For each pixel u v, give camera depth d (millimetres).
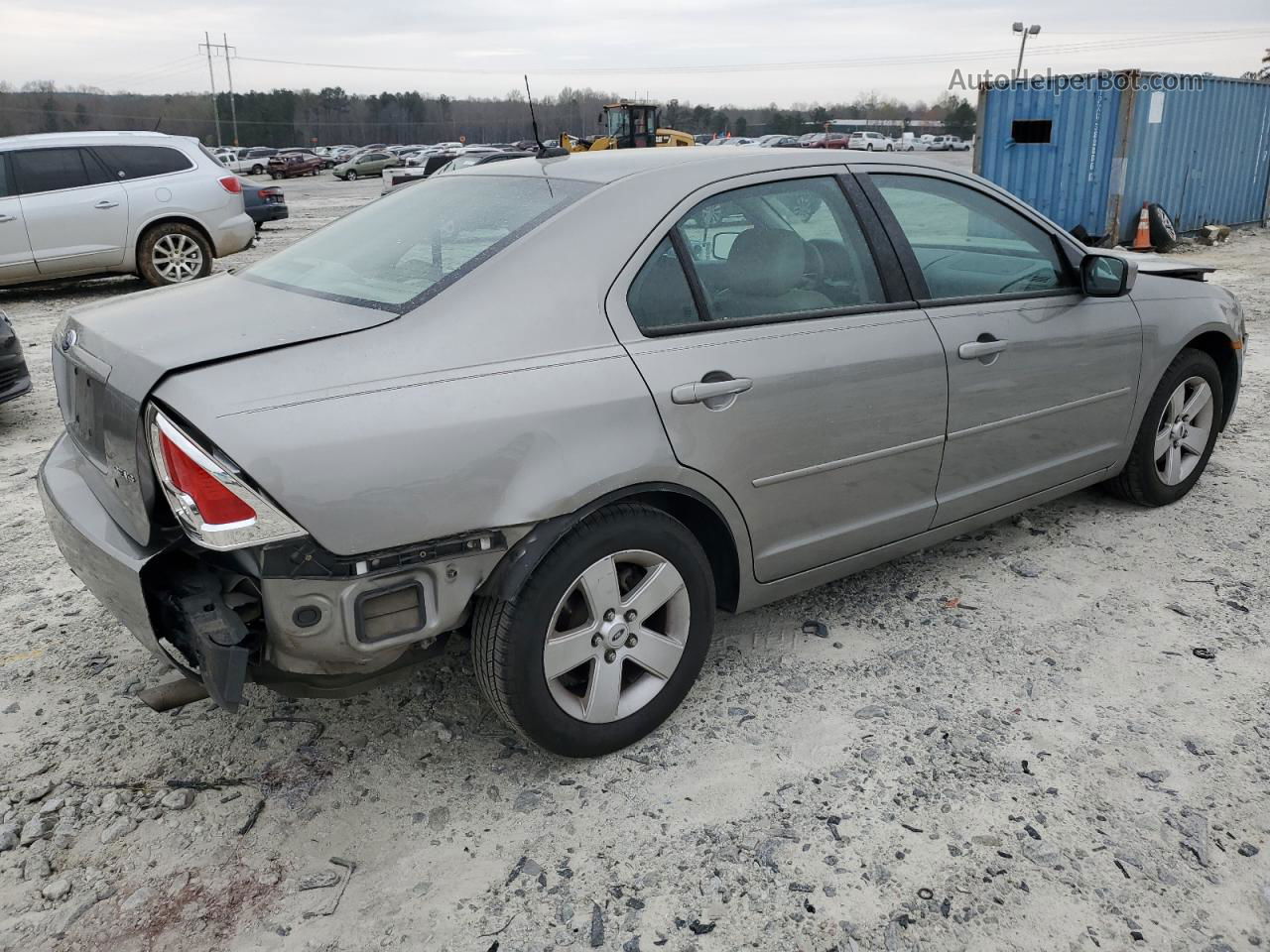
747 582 3059
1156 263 4824
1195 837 2473
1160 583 3824
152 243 11461
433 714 3066
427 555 2357
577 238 2693
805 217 3148
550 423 2473
